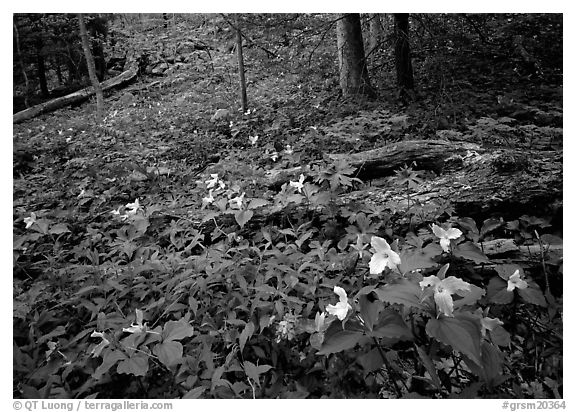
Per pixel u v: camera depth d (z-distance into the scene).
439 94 6.59
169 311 2.71
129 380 2.29
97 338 2.60
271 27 8.04
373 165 4.31
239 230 3.68
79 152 7.64
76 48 14.48
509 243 2.69
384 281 2.23
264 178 4.69
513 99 6.40
